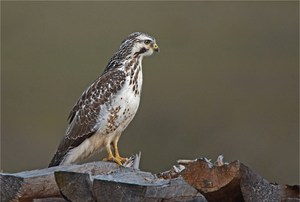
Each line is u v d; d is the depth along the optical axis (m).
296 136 23.44
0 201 7.39
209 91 25.36
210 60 26.38
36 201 7.50
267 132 23.58
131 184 7.12
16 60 26.14
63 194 7.24
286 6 27.62
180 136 22.88
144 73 25.20
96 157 13.85
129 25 27.30
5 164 22.22
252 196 6.97
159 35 27.17
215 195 7.04
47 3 27.30
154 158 22.02
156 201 7.25
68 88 25.34
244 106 24.89
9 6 26.95
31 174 7.49
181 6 27.69
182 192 7.35
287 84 25.66
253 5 28.11
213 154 22.58
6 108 24.23
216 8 27.97
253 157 22.48
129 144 22.08
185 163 8.37
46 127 23.55
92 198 7.19
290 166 22.14
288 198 7.43
